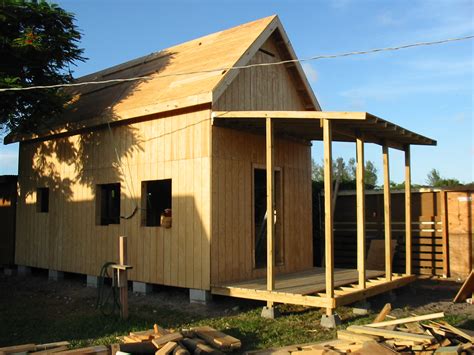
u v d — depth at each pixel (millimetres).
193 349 6156
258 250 12555
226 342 6402
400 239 13570
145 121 10664
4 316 8820
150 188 12727
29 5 10633
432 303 9641
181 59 11875
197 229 9484
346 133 8656
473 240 12539
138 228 10656
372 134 9531
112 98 12047
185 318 8336
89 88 13820
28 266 13758
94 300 10094
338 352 5660
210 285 9195
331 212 7930
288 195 11617
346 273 10922
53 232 12961
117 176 11219
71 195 12484
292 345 6402
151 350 6098
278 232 11297
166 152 10188
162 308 9125
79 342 6984
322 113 8109
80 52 11664
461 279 12555
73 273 13203
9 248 14516
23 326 8086
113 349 6109
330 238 7855
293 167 11898
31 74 11328
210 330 6891
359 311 8570
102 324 7996
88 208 11953
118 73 13648
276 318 8211
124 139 11094
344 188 16969
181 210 9820
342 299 7879
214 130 9531
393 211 13859
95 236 11688
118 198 12703
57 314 8969
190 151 9734
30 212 13828
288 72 12281
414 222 13508
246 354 6070
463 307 9273
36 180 13703
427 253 13227
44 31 11008
